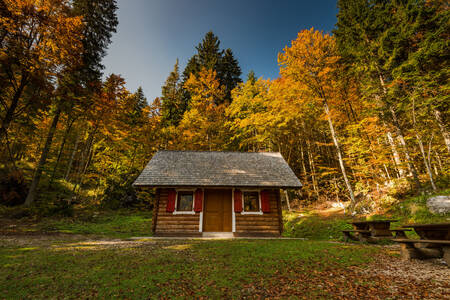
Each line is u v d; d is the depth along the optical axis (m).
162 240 9.21
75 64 14.73
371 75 15.95
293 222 16.56
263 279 4.22
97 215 15.51
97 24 18.28
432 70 13.11
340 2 18.62
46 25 12.63
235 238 10.19
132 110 20.41
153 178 11.54
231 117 24.03
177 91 29.69
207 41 33.22
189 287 3.83
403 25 14.20
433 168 18.62
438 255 5.47
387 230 8.28
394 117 14.55
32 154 23.30
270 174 12.38
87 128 19.56
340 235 11.61
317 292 3.59
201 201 11.54
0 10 11.11
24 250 6.41
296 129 23.89
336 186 21.64
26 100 14.25
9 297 3.32
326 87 16.69
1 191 14.48
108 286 3.81
